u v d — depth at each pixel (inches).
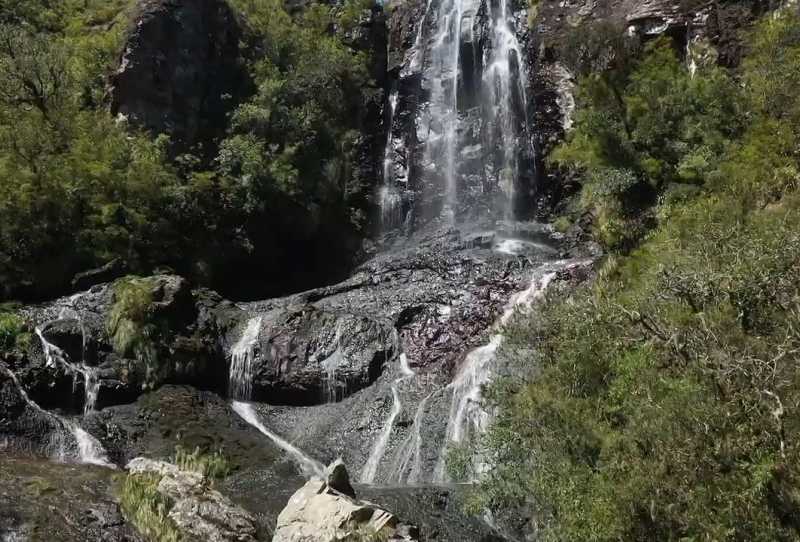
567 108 1035.3
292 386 669.3
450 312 719.1
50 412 577.3
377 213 1096.2
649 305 353.4
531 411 356.5
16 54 839.1
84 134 832.3
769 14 872.9
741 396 282.8
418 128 1170.6
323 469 572.7
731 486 269.4
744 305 322.3
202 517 424.2
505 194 1045.2
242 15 1115.9
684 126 804.0
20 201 738.8
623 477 301.6
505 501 383.2
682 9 966.4
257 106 1002.1
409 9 1309.1
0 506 403.2
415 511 458.3
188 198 853.8
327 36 1239.5
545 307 414.3
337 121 1103.6
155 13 957.2
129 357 633.6
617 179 783.7
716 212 538.0
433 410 605.9
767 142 673.0
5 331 603.5
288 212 957.2
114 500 437.4
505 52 1144.2
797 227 382.6
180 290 691.4
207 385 671.1
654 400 304.8
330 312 721.6
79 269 762.8
